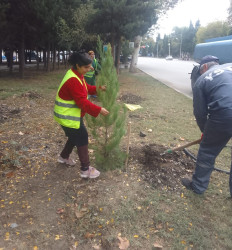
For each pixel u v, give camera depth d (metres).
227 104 2.67
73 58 2.82
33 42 15.91
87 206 2.85
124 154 3.53
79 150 3.17
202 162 3.04
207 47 12.61
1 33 12.89
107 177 3.40
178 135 5.18
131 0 12.54
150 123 5.89
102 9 12.11
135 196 3.04
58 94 2.94
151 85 12.59
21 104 7.26
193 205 2.96
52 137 4.74
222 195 3.17
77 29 14.13
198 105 2.91
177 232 2.55
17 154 3.89
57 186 3.22
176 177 3.46
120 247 2.35
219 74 2.79
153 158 3.80
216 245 2.43
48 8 12.97
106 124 3.28
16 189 3.13
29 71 18.84
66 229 2.55
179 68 28.23
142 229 2.58
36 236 2.46
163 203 2.96
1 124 5.39
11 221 2.63
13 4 12.43
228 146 4.63
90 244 2.39
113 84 3.15
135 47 19.91
